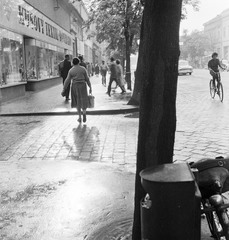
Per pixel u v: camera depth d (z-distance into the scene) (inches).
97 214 160.7
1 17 653.3
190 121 410.6
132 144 304.7
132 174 215.2
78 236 142.5
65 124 414.0
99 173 217.3
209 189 114.4
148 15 117.6
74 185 197.3
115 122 420.8
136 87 553.3
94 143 311.7
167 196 93.5
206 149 282.4
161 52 116.9
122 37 1003.3
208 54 3614.7
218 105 547.2
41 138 338.3
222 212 105.8
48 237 142.3
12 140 332.2
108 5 791.1
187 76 1656.0
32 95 826.2
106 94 800.3
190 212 94.4
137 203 125.3
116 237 140.1
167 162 122.6
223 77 1369.3
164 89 118.5
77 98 413.4
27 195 184.9
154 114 120.0
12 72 730.2
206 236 135.3
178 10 116.5
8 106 591.2
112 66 773.3
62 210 165.6
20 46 801.6
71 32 1828.2
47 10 1144.2
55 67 1310.3
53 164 239.9
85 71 412.8
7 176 215.9
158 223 96.0
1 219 158.6
